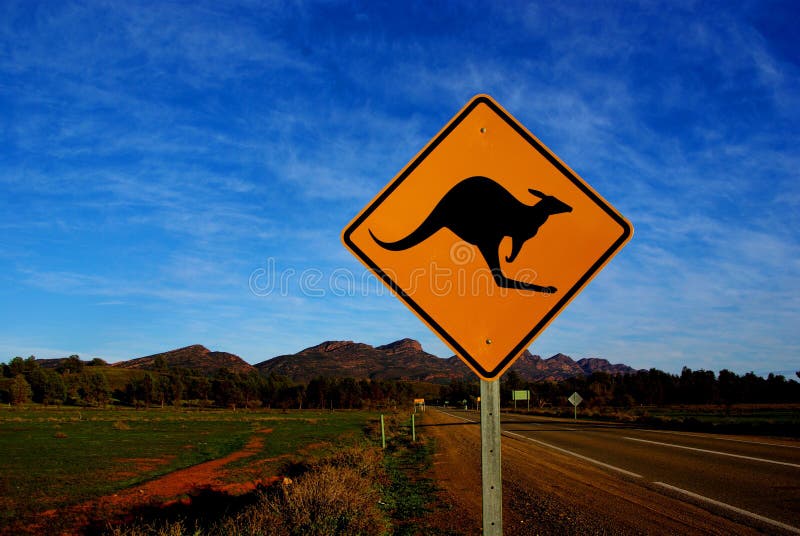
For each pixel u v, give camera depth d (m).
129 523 9.87
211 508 11.30
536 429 28.72
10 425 45.38
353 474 9.17
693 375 110.69
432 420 48.91
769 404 90.69
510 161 2.53
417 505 8.77
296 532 5.89
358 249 2.49
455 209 2.49
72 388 111.44
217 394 123.25
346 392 128.12
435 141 2.55
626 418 40.38
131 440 30.55
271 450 24.31
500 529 2.23
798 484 9.59
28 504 11.95
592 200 2.50
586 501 8.59
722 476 10.62
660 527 6.77
